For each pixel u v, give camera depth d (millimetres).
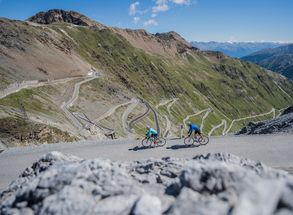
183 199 8492
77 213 9016
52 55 187875
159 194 10602
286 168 19984
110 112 144875
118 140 33250
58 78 163625
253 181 8953
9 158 27391
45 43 197000
